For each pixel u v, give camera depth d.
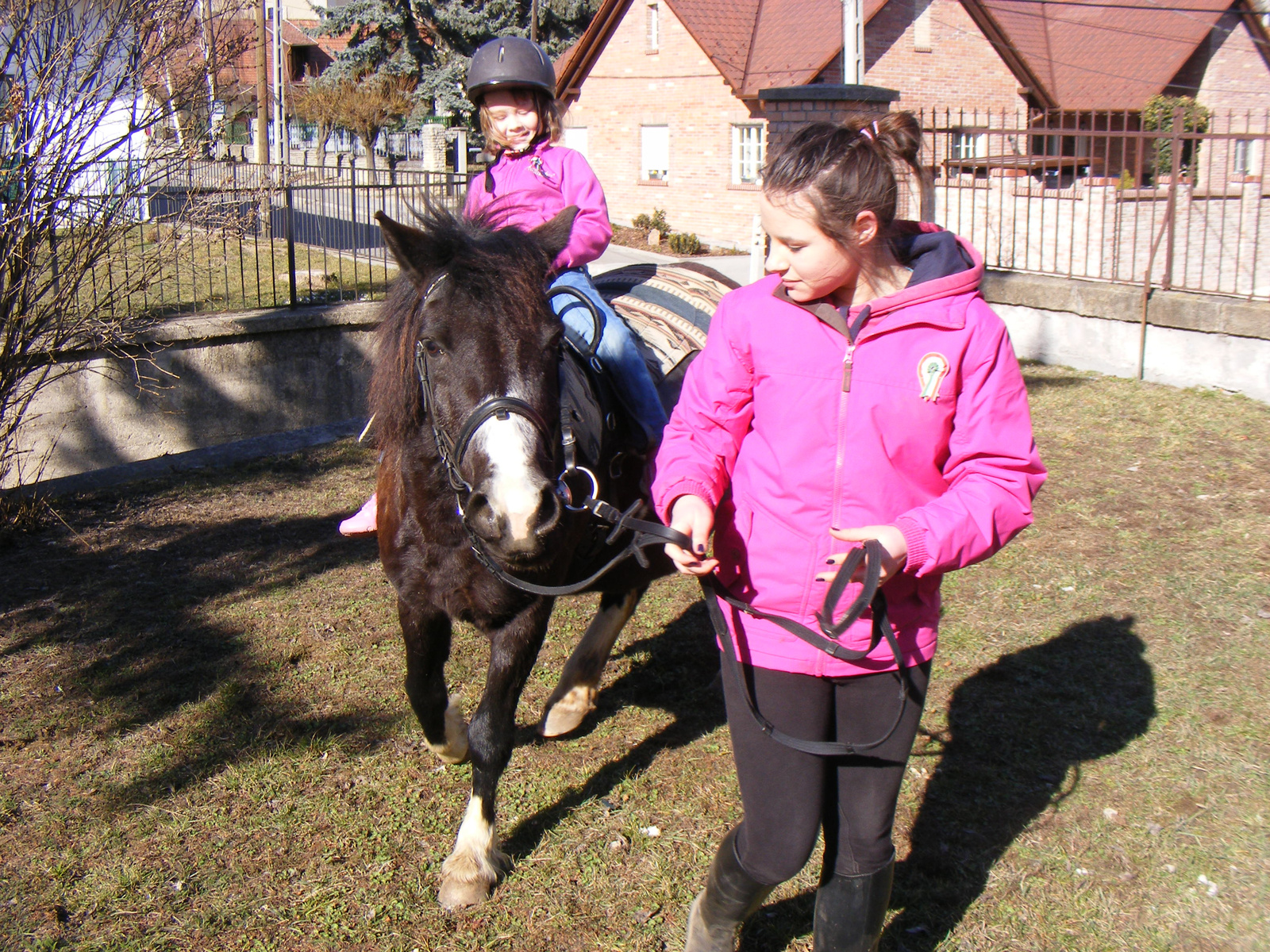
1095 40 25.61
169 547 5.32
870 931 2.09
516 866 2.91
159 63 5.61
